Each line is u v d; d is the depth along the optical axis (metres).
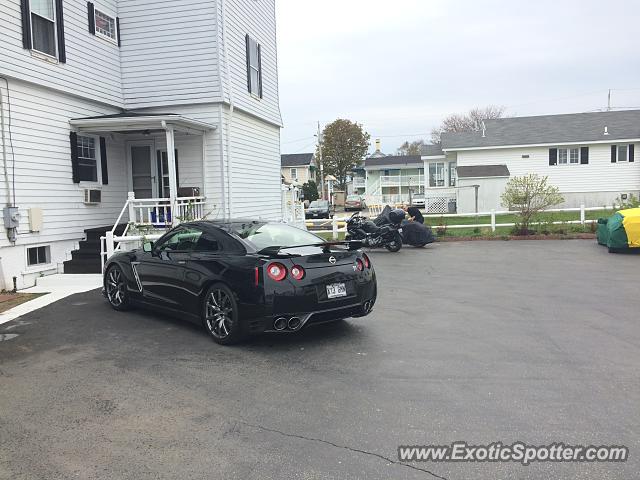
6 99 10.32
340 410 4.16
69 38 12.20
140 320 7.21
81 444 3.65
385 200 48.38
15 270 10.33
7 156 10.32
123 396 4.50
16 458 3.46
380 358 5.44
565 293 8.84
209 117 14.26
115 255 7.91
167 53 14.28
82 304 8.34
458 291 9.16
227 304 5.94
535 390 4.51
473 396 4.40
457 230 20.38
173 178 12.47
